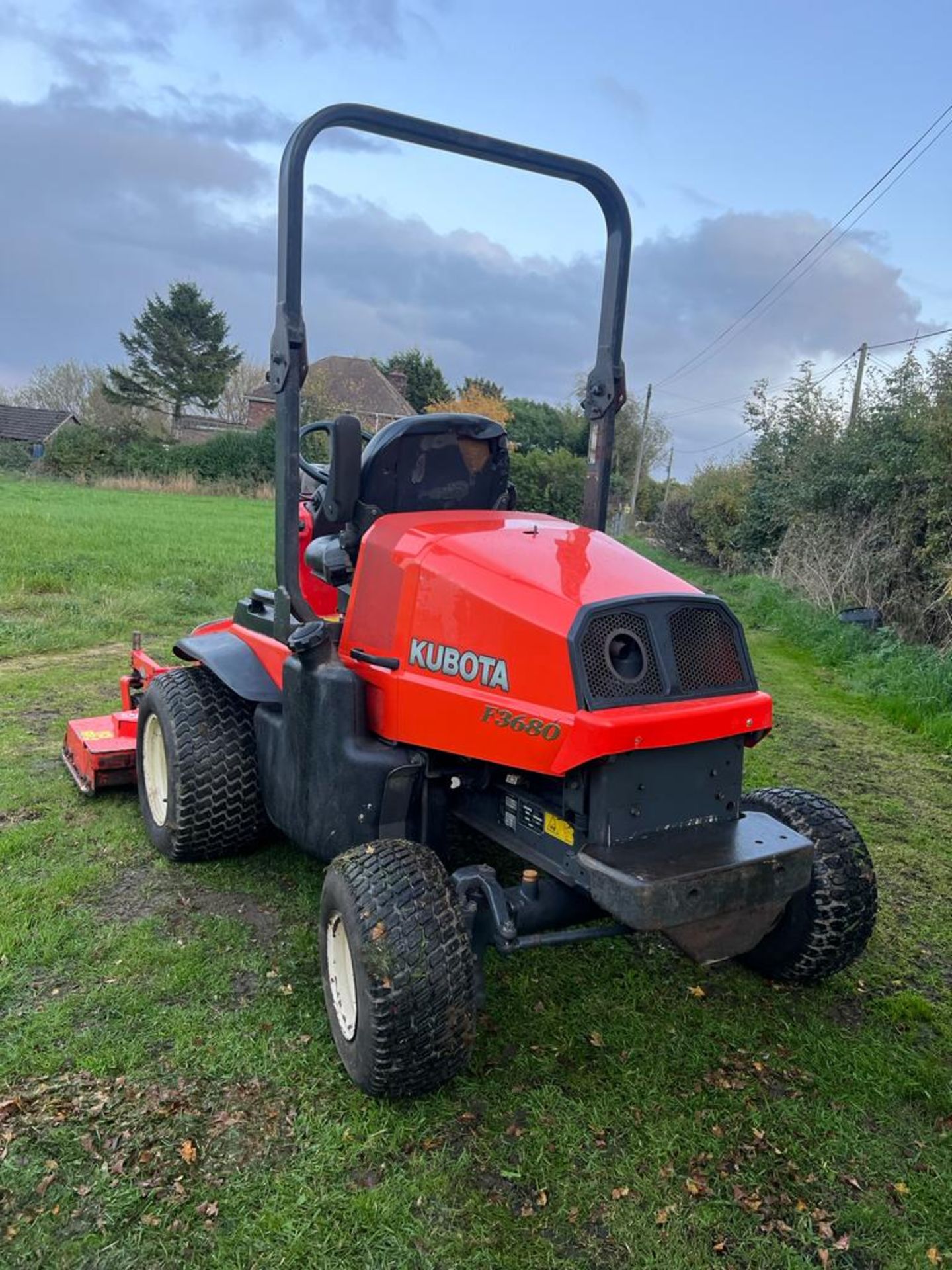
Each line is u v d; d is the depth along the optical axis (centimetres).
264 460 3766
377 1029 246
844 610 1141
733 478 2150
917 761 636
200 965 326
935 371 1025
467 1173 241
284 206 299
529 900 273
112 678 695
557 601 260
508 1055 287
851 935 308
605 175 340
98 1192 230
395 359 5150
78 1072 270
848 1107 273
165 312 4841
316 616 331
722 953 271
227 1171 238
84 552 1281
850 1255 224
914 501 1082
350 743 299
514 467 2670
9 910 356
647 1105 269
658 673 259
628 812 257
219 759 380
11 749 533
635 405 4194
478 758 271
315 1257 215
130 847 415
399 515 327
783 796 326
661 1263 218
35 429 4681
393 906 253
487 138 318
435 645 284
